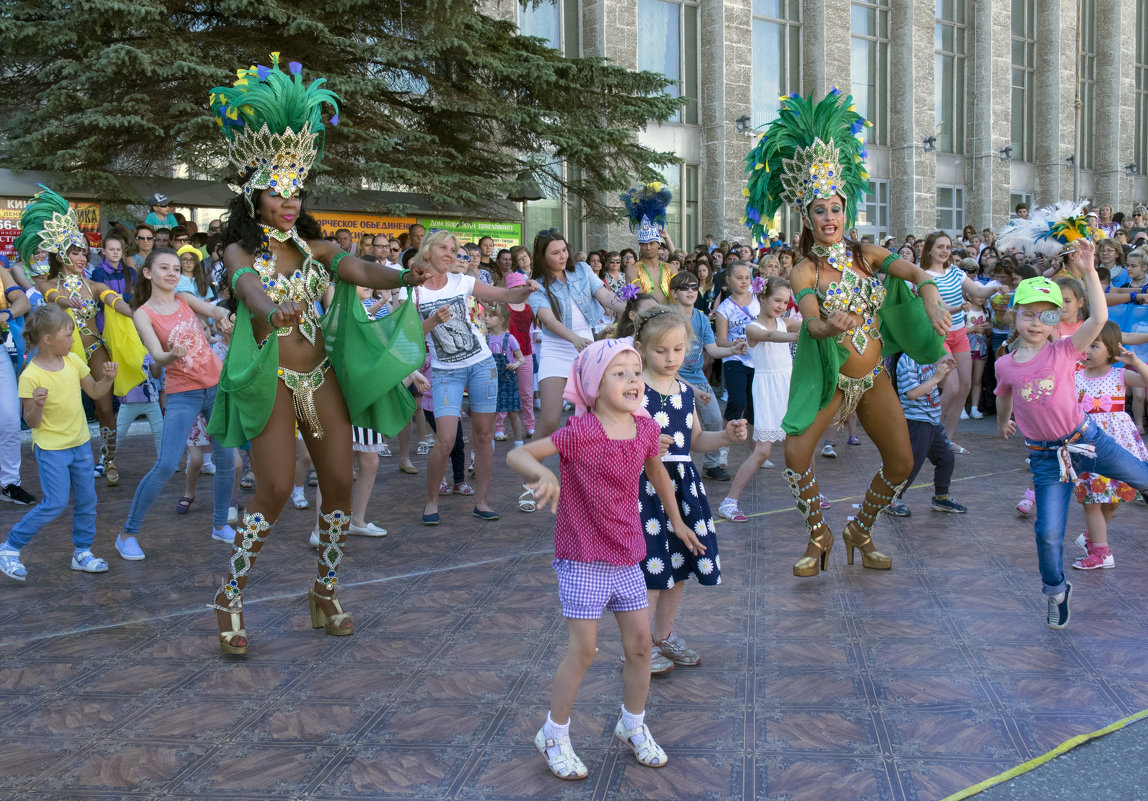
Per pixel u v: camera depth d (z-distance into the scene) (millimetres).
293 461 4180
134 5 10844
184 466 8555
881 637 4211
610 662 3979
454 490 7355
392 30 13164
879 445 5109
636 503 3107
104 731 3441
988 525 6160
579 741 3312
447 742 3318
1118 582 4914
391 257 11141
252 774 3121
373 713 3555
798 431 4867
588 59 14602
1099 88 32406
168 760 3223
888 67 26891
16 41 11078
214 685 3834
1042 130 30594
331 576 4391
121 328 7230
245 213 4184
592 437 2992
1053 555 4195
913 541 5812
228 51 11945
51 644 4305
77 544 5422
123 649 4238
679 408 3850
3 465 7000
